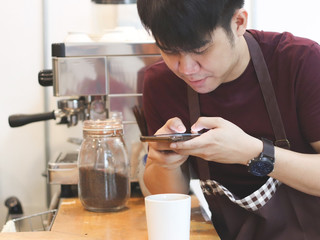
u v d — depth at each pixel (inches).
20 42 89.2
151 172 57.1
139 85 70.6
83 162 59.7
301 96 48.6
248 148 45.7
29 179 90.8
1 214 90.2
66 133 91.0
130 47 69.9
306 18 91.0
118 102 70.6
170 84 54.2
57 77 68.9
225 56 41.7
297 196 50.8
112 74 70.0
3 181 90.4
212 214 55.9
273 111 49.7
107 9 89.2
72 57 69.0
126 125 70.9
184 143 44.6
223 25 40.3
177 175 56.2
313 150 51.9
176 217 43.3
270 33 51.7
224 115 51.6
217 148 45.2
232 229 53.2
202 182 54.5
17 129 90.0
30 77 89.8
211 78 43.1
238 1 41.2
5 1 88.4
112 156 59.7
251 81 50.1
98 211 59.7
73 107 70.9
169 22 38.1
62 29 89.7
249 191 53.8
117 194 59.5
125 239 49.1
